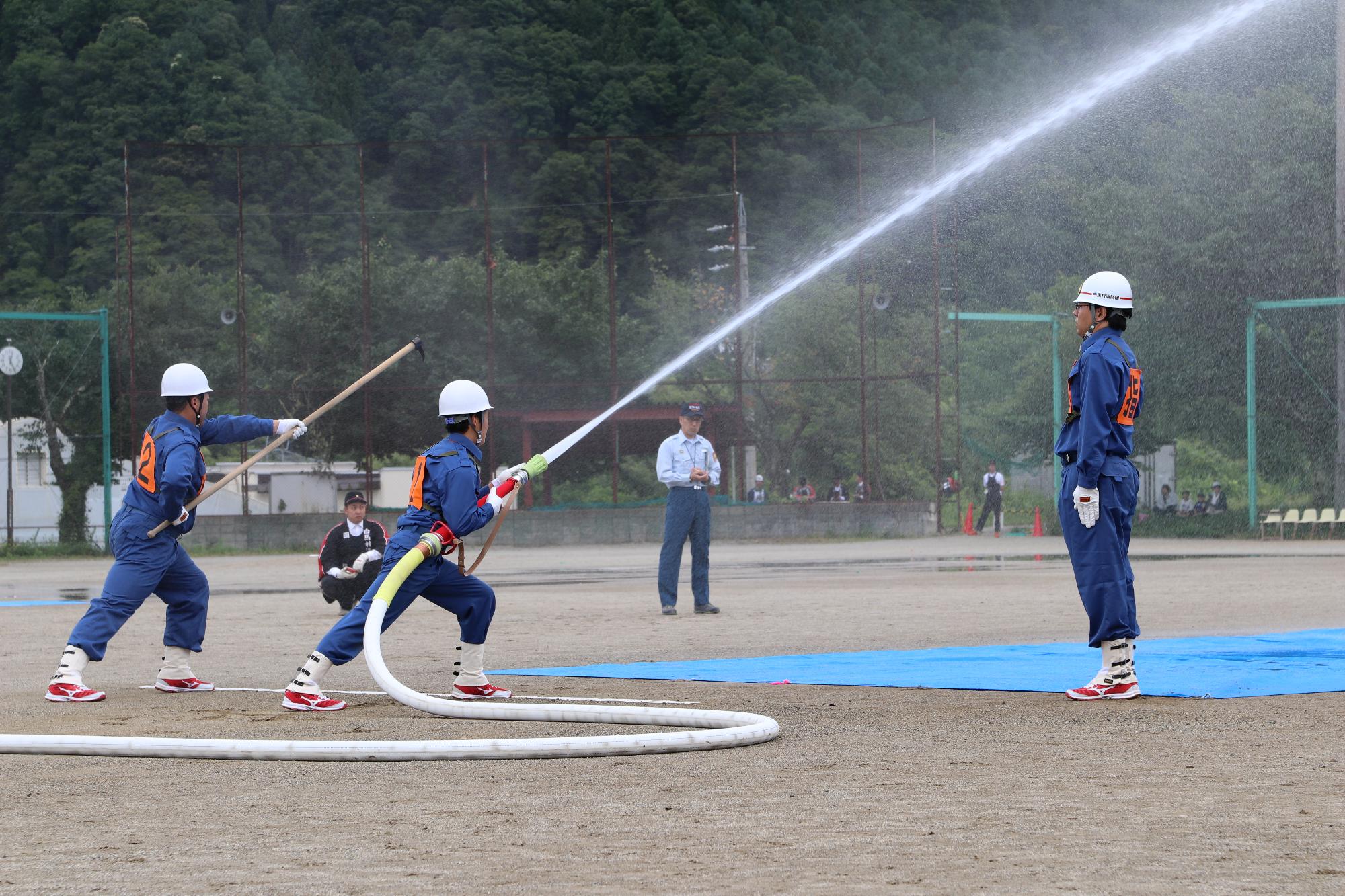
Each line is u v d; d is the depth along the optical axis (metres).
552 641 12.55
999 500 39.16
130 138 95.31
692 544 15.38
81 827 4.95
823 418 44.75
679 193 77.31
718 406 40.19
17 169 95.62
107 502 36.84
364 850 4.46
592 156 80.06
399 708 8.41
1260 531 36.06
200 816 5.13
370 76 106.81
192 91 98.31
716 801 5.19
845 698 8.39
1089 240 44.59
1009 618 13.95
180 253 86.94
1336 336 38.50
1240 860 4.10
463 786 5.65
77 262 88.75
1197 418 40.72
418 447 46.34
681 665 10.45
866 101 89.69
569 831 4.68
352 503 15.86
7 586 24.33
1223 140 40.72
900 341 45.06
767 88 88.75
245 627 14.60
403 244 84.88
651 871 4.09
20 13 107.69
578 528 37.97
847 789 5.37
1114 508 8.02
